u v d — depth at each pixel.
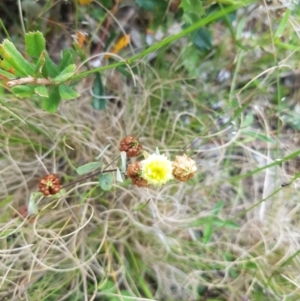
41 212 0.13
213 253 0.15
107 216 0.15
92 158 0.16
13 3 0.16
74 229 0.15
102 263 0.15
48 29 0.16
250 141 0.17
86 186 0.15
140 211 0.15
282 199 0.16
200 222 0.15
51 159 0.15
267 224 0.16
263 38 0.17
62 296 0.14
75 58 0.15
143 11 0.17
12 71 0.11
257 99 0.17
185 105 0.17
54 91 0.12
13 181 0.15
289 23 0.17
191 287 0.15
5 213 0.14
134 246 0.15
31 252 0.13
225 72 0.17
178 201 0.16
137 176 0.11
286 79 0.18
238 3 0.13
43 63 0.11
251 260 0.15
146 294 0.14
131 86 0.16
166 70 0.17
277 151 0.16
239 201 0.16
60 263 0.14
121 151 0.12
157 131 0.17
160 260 0.15
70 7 0.16
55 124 0.15
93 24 0.16
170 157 0.16
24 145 0.15
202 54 0.17
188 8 0.14
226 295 0.15
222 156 0.16
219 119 0.17
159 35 0.17
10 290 0.14
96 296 0.14
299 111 0.17
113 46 0.16
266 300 0.15
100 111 0.16
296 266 0.15
